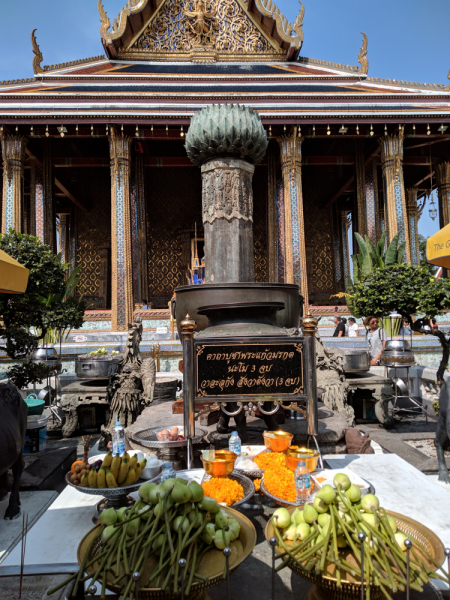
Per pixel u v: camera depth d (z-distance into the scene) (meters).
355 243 19.12
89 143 19.14
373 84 17.84
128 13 18.77
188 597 1.78
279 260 17.89
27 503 3.72
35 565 2.23
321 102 15.68
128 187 15.77
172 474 2.77
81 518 2.73
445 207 20.02
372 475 3.34
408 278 6.60
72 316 7.64
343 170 22.27
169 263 21.97
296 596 2.24
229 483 2.73
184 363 3.36
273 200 18.27
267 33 20.12
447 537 2.41
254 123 4.69
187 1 19.83
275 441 3.25
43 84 16.95
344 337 12.82
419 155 20.33
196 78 17.66
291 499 2.63
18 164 15.58
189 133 4.80
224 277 4.71
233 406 3.95
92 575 1.76
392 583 1.67
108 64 19.42
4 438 3.26
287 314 4.17
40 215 17.75
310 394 3.30
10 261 4.48
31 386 8.84
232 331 3.60
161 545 1.79
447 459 5.34
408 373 8.62
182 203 22.28
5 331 5.76
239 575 2.42
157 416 4.98
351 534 1.89
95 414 7.41
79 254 22.02
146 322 15.45
